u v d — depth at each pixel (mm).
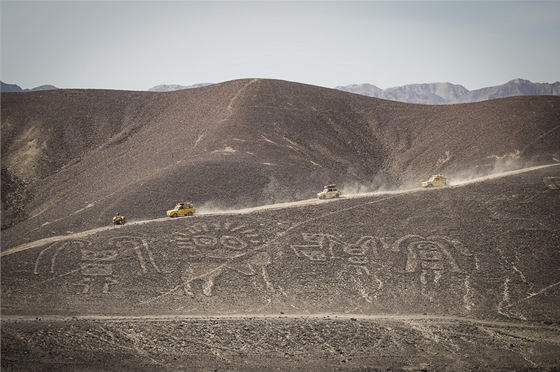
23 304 76375
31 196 157875
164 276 84000
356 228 94312
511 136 163750
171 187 131000
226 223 96688
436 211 98000
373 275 84000
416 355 58844
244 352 58219
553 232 91875
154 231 94875
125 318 70438
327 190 110438
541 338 65250
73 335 60688
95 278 83562
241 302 78062
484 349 61031
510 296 79125
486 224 94062
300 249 89562
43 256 89375
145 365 54406
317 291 80750
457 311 75562
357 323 67938
